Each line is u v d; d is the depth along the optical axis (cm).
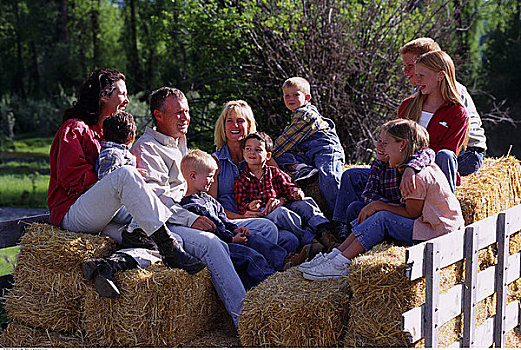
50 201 413
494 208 439
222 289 394
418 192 360
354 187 469
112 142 397
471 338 369
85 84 426
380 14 945
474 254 364
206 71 1023
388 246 357
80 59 3400
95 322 365
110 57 3569
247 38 917
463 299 367
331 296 344
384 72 929
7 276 460
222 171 494
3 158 2333
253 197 482
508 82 1862
